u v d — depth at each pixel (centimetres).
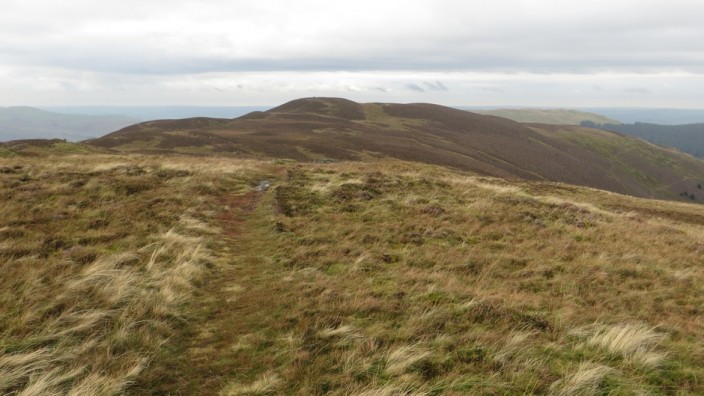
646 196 18538
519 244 1647
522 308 1041
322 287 1133
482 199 2448
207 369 777
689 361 815
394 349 812
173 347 845
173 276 1148
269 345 858
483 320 948
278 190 2462
